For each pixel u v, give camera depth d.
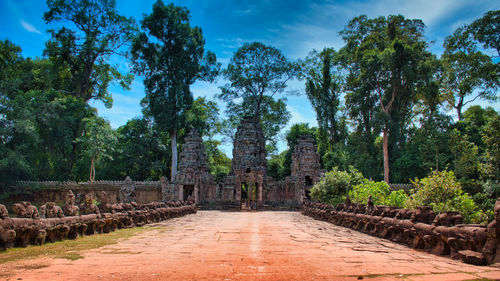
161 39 61.03
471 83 56.75
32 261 8.31
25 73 53.75
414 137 58.91
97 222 15.21
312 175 55.94
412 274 6.97
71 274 6.90
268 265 8.02
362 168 60.38
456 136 49.19
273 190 58.91
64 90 66.12
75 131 59.06
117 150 62.47
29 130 46.41
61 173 58.91
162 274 6.99
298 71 72.69
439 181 20.28
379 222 14.83
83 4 62.62
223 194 58.00
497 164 34.31
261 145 63.06
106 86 70.88
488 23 45.03
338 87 74.75
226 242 12.60
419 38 67.00
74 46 63.31
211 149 82.44
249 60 70.06
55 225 11.98
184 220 27.16
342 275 6.96
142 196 57.34
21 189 50.47
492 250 7.89
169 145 72.81
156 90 59.09
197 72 62.19
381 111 55.53
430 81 56.66
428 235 10.20
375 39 63.09
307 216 35.22
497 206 7.88
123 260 8.55
